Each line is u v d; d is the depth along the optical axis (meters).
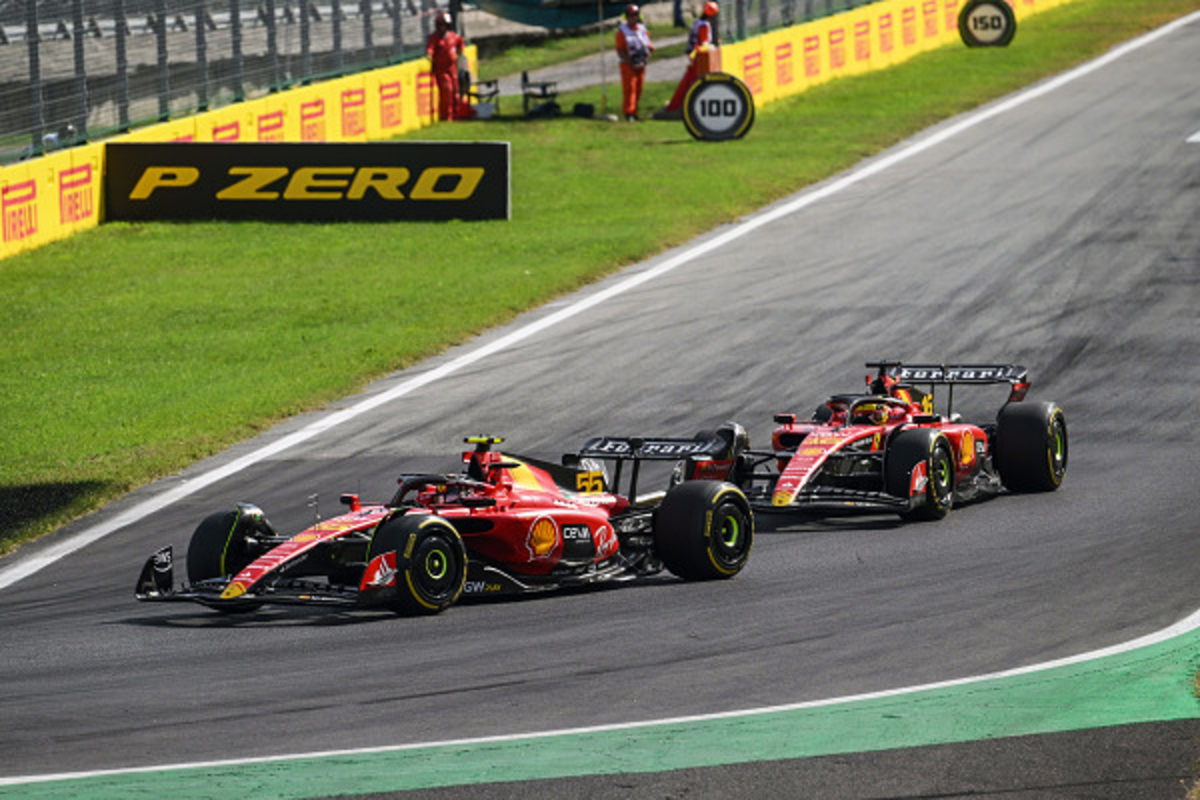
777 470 62.59
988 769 28.45
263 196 119.38
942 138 145.38
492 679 35.53
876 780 28.02
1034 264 100.19
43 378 82.44
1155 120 147.62
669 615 42.06
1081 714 31.48
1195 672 34.19
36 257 110.00
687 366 80.75
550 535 45.22
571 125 154.62
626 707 32.94
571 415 72.81
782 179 130.25
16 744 31.41
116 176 120.19
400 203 118.19
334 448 68.81
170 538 56.62
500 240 111.50
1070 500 57.25
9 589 50.88
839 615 41.47
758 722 31.53
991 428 60.19
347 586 43.84
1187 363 79.38
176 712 33.50
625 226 114.50
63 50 116.44
